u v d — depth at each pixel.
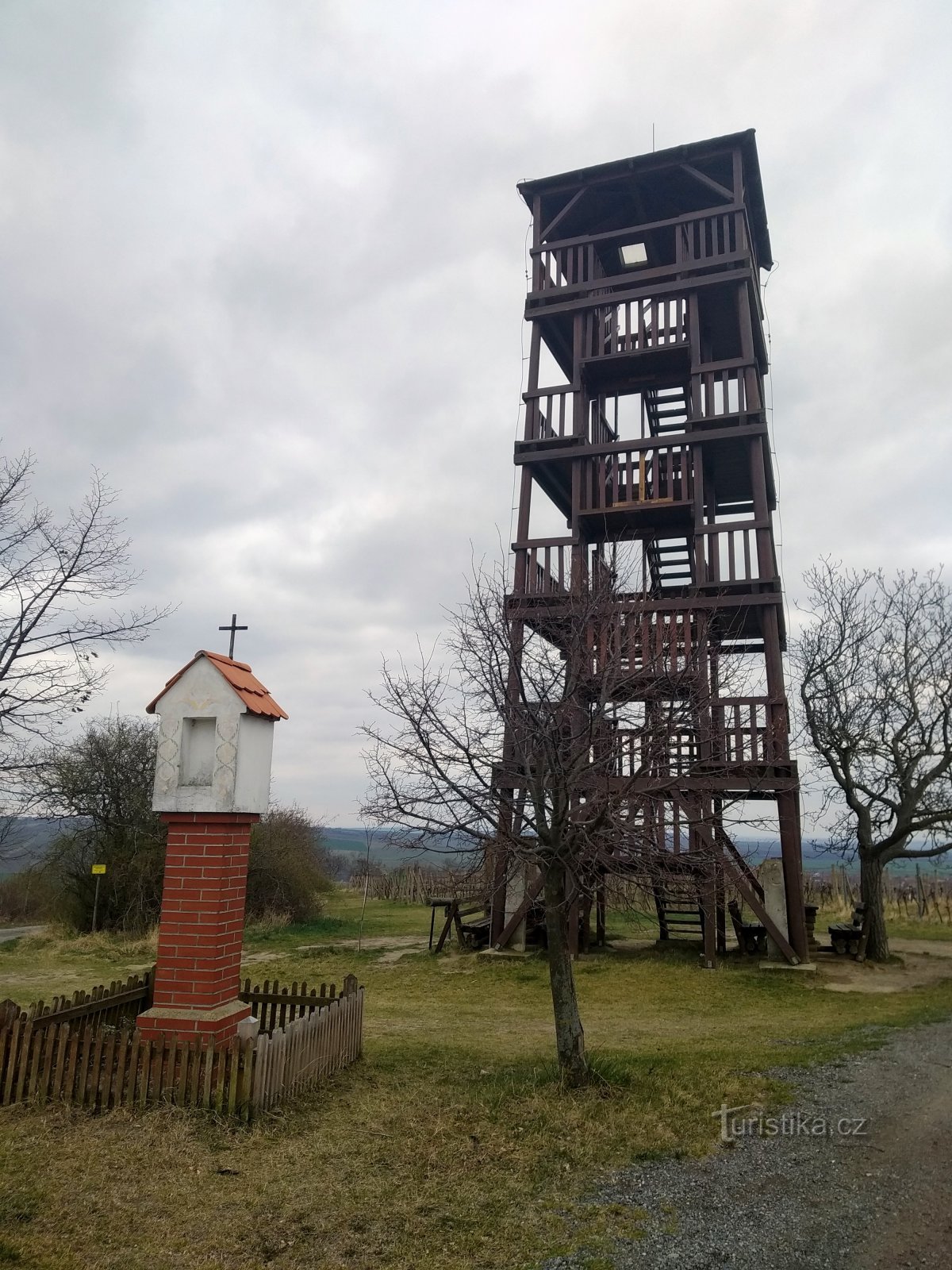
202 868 6.58
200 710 6.80
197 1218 4.58
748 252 16.34
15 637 9.02
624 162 17.20
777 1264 4.30
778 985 13.42
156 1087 5.97
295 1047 6.53
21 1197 4.64
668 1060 8.22
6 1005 6.15
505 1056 8.59
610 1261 4.30
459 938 17.39
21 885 25.61
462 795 7.30
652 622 14.22
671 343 16.44
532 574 16.02
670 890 9.52
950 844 16.34
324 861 34.16
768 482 17.45
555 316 17.66
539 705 7.77
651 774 8.50
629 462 16.41
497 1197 5.01
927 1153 5.78
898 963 15.95
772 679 14.65
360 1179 5.17
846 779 17.16
